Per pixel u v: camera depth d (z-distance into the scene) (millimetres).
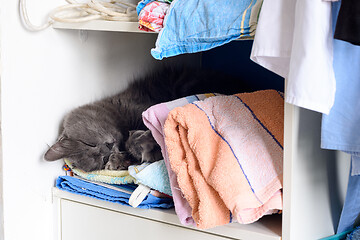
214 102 1122
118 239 1266
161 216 1175
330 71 848
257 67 1652
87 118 1296
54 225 1373
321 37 818
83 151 1256
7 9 1206
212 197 1031
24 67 1257
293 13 865
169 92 1446
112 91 1484
